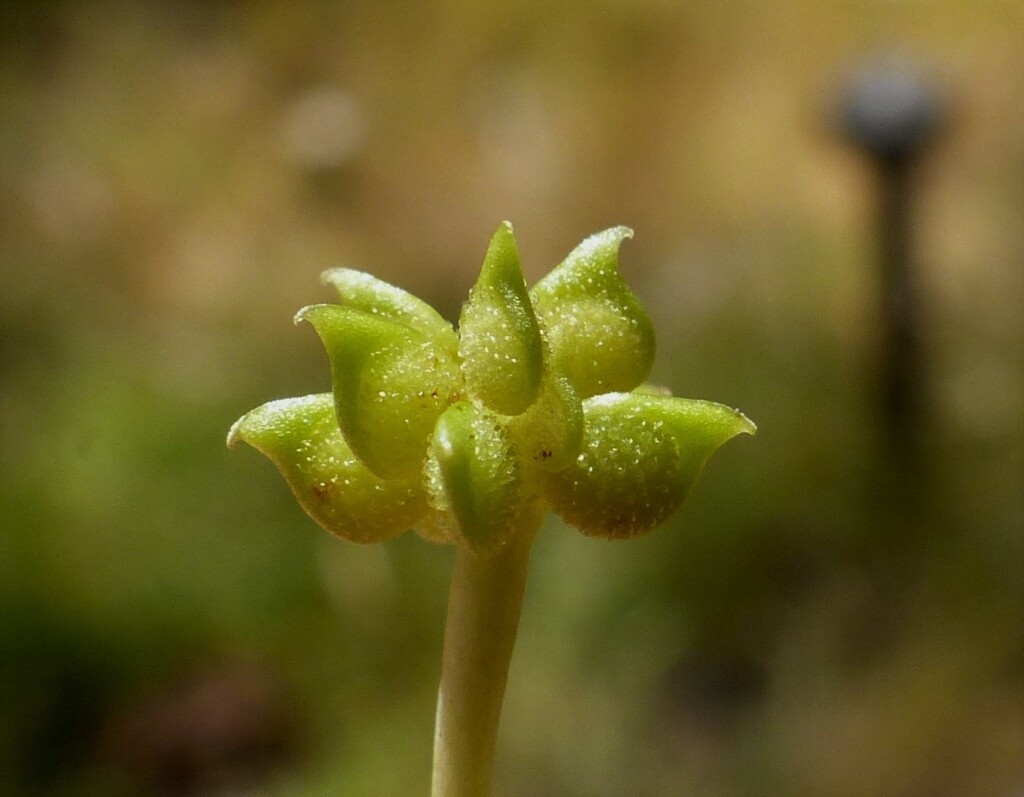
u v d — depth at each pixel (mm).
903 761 99
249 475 127
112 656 110
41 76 182
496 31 174
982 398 127
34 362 144
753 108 156
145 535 120
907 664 107
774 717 105
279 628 114
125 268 158
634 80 165
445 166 165
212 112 176
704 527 118
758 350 136
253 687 107
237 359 146
